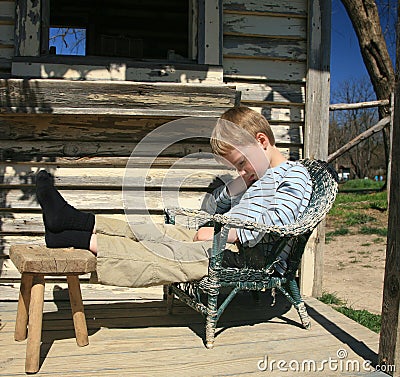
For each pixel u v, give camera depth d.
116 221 2.89
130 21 7.86
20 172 3.42
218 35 3.54
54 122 3.42
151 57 8.02
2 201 3.43
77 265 2.32
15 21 3.34
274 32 3.67
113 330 2.85
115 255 2.52
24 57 3.32
